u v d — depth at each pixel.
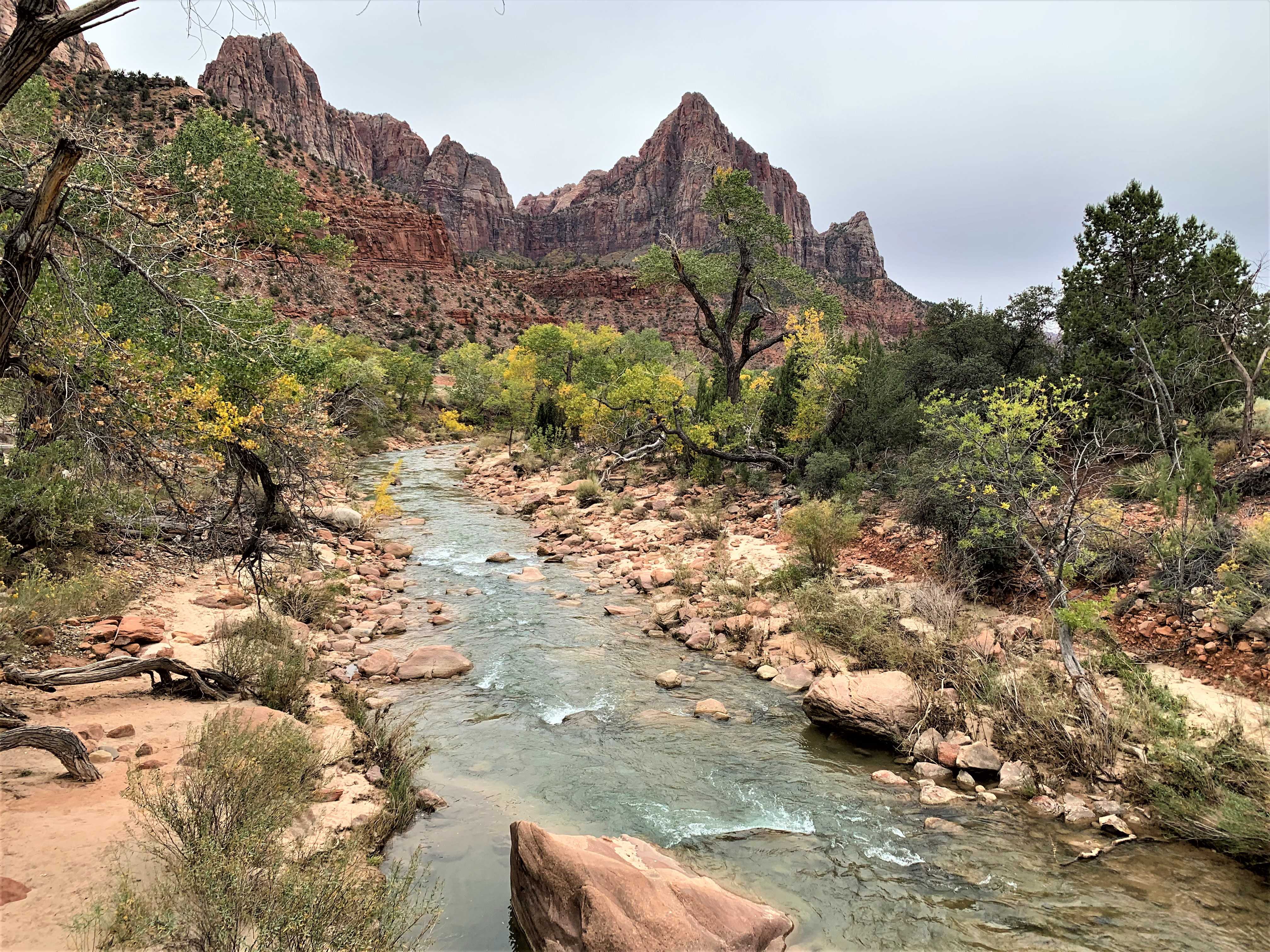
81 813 4.33
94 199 6.13
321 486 11.86
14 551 7.95
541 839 4.54
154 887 3.49
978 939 4.43
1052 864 5.23
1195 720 6.68
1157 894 4.85
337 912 3.28
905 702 7.48
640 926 4.03
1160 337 13.49
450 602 12.67
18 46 3.96
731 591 12.07
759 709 8.33
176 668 6.50
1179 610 8.05
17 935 3.13
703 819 5.92
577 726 7.77
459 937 4.34
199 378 7.36
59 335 5.97
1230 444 11.44
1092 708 6.79
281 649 7.94
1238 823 5.18
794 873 5.15
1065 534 8.27
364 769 6.04
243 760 4.51
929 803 6.17
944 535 11.13
